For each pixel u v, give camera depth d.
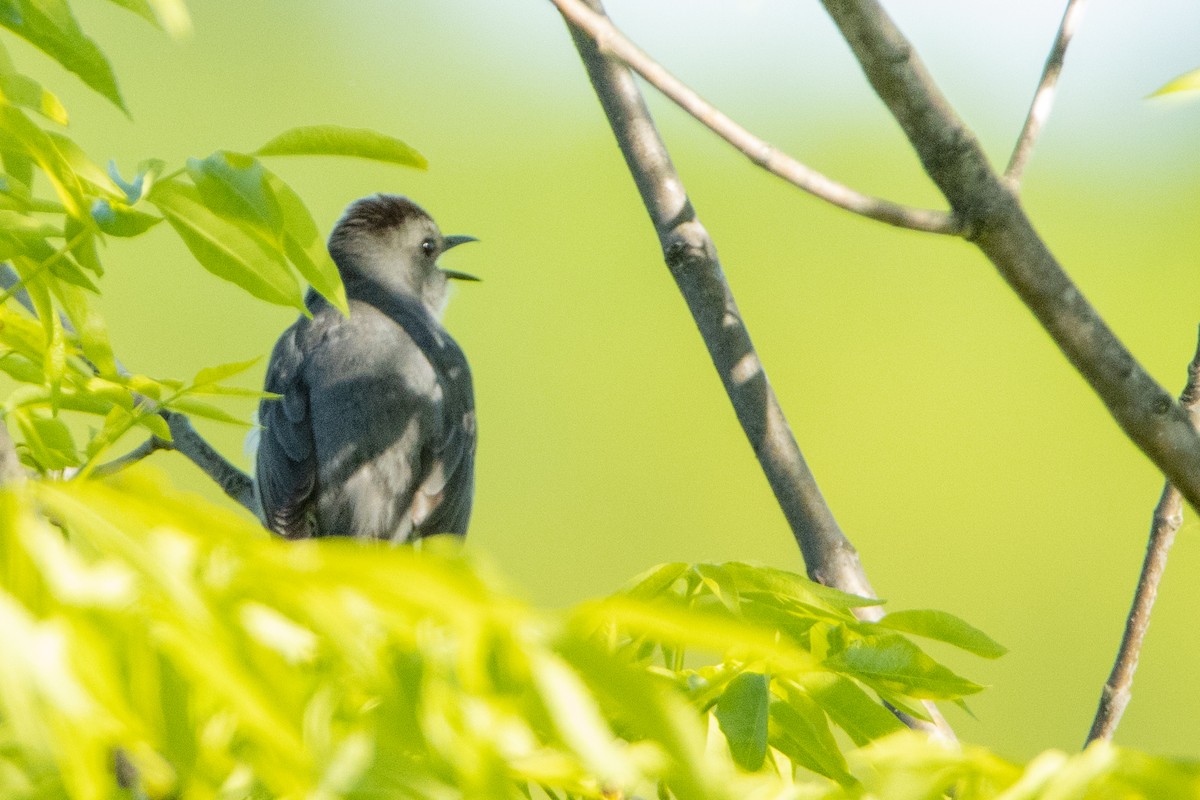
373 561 2.62
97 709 2.42
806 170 5.50
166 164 5.04
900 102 5.49
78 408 6.26
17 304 6.49
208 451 12.89
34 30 4.59
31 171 5.36
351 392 12.69
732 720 4.44
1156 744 26.23
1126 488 28.19
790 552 27.14
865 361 29.55
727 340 8.88
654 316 28.97
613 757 2.50
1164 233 29.92
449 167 29.69
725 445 27.91
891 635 4.90
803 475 8.73
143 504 2.65
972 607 27.84
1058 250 30.33
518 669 2.62
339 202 28.08
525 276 29.56
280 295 5.00
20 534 2.49
